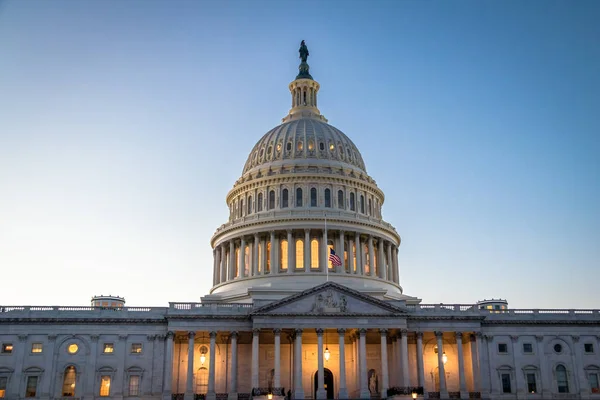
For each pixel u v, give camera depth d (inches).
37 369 3535.9
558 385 3718.0
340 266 4333.2
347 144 5014.8
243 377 3710.6
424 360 3779.5
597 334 3804.1
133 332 3644.2
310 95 5369.1
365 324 3508.9
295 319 3496.6
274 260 4384.8
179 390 3644.2
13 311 3612.2
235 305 3695.9
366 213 4776.1
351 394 3695.9
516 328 3777.1
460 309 3841.0
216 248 4790.8
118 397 3526.1
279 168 4736.7
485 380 3641.7
